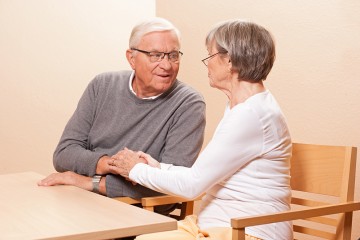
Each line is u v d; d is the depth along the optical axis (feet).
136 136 7.93
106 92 8.25
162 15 12.74
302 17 9.39
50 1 14.03
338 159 6.79
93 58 14.73
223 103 11.03
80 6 14.47
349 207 6.45
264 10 10.05
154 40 7.61
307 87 9.36
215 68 6.59
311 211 5.98
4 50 13.47
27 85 13.79
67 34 14.30
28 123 13.84
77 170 7.70
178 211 11.79
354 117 8.64
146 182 6.65
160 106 7.91
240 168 6.30
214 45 6.57
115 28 15.03
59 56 14.21
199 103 7.82
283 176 6.40
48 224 4.69
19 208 5.37
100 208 5.34
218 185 6.45
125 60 15.24
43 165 14.10
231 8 10.78
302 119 9.46
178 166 7.36
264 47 6.31
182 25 12.10
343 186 6.65
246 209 6.23
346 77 8.74
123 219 4.85
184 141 7.61
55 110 14.20
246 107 6.12
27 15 13.73
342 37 8.77
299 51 9.46
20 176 7.43
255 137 6.11
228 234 6.02
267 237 6.13
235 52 6.31
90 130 8.28
